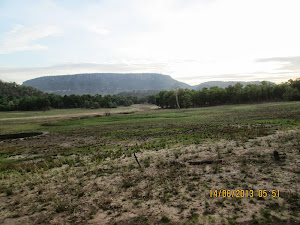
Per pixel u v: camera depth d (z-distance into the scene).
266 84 125.56
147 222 7.91
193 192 9.98
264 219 7.29
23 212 9.88
